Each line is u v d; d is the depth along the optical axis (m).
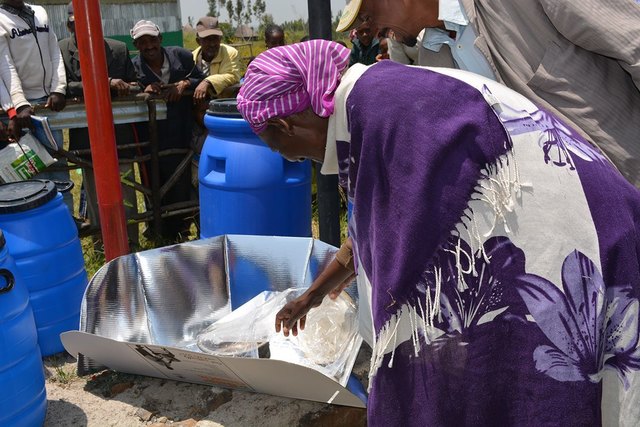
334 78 1.42
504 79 1.61
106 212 3.28
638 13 1.45
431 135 1.28
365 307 1.52
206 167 3.85
